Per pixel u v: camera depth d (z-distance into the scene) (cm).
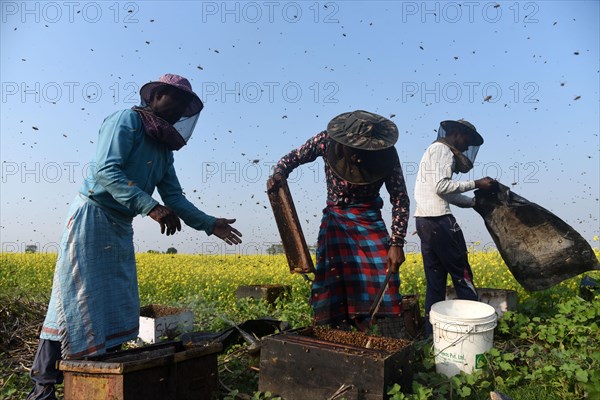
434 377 351
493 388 350
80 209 336
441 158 492
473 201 557
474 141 520
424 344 418
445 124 511
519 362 387
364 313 450
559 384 340
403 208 442
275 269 1285
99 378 275
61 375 328
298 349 328
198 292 913
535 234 528
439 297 500
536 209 523
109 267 342
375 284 448
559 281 521
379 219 463
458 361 364
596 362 353
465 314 412
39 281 1103
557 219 519
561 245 519
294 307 617
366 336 366
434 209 492
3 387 375
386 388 301
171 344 343
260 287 731
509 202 530
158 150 368
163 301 823
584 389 324
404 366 326
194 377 310
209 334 451
